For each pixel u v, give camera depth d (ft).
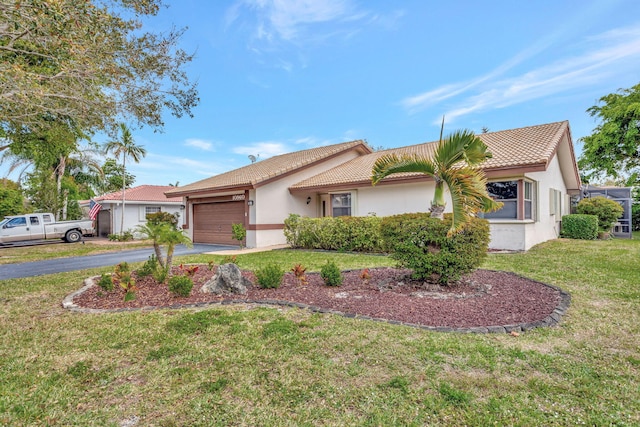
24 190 89.45
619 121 66.74
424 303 16.89
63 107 22.88
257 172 59.41
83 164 87.45
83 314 16.43
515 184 36.06
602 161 72.13
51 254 46.03
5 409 8.55
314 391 9.16
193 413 8.32
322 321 14.48
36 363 11.13
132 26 22.95
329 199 54.29
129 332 13.67
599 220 52.37
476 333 12.98
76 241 63.46
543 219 42.93
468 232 18.97
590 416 7.95
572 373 9.93
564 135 44.52
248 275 24.94
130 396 9.13
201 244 56.59
